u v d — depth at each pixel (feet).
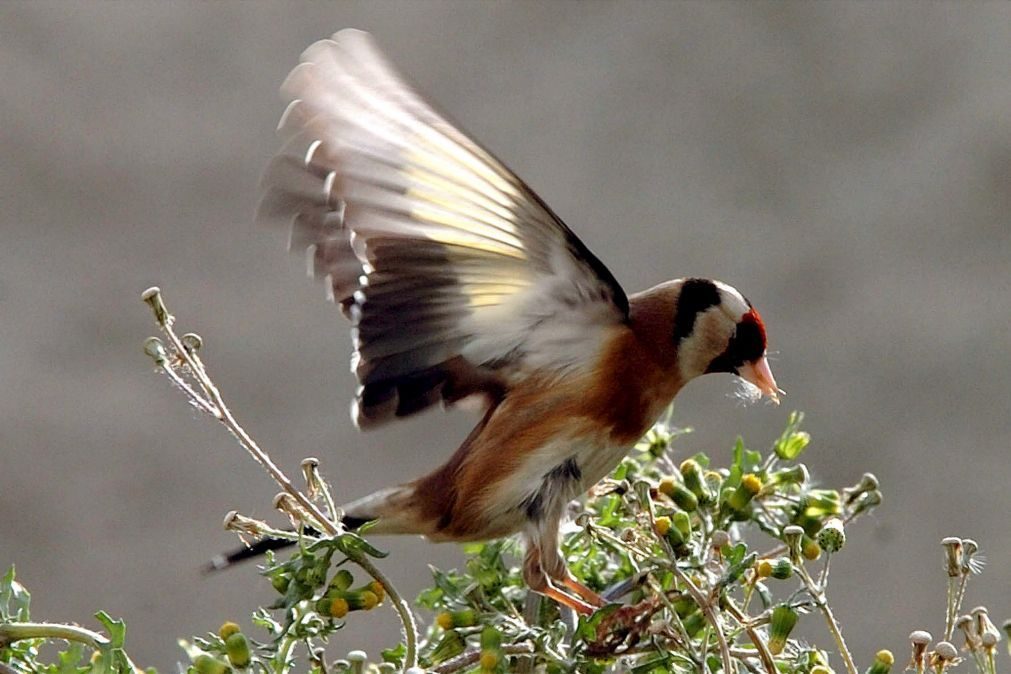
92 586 45.57
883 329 51.37
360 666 15.56
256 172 54.49
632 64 57.67
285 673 15.72
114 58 56.03
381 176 17.25
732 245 53.88
